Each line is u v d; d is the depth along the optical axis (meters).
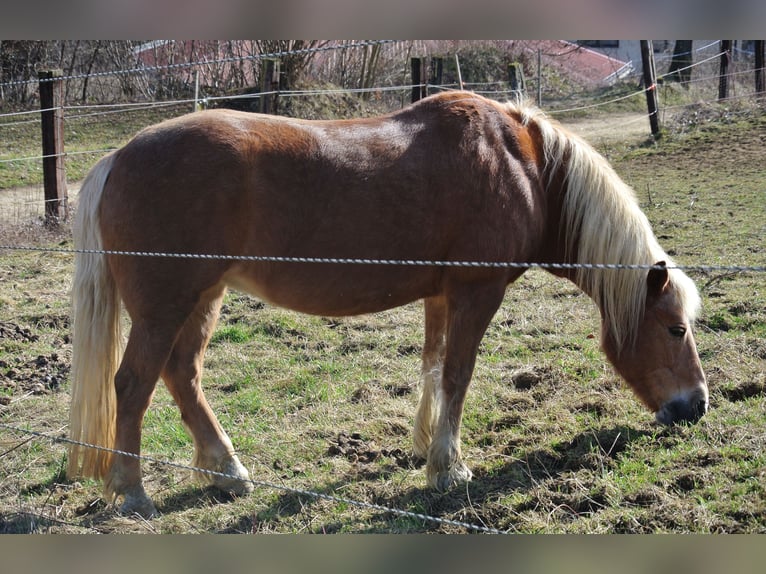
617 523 3.48
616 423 4.48
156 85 17.88
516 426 4.59
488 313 4.05
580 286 4.46
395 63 19.03
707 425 4.23
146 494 3.86
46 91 9.68
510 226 4.01
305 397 5.17
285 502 3.95
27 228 9.44
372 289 3.94
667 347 4.12
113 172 3.71
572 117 17.34
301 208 3.73
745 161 11.04
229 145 3.65
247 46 17.80
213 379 5.50
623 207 4.18
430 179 3.89
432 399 4.34
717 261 7.00
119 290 3.74
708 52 22.31
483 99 4.20
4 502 3.97
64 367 5.71
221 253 3.67
